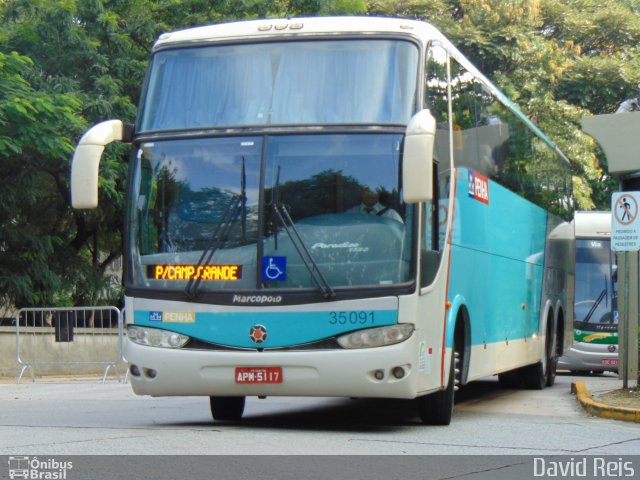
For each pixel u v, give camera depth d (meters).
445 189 11.53
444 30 39.97
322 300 10.11
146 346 10.45
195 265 10.40
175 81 10.95
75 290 27.81
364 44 10.69
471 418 12.76
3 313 27.22
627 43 45.91
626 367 15.20
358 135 10.41
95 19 26.39
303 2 28.39
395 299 10.09
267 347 10.16
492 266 14.14
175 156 10.70
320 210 10.31
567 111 39.59
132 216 10.73
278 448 8.89
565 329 21.39
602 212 29.12
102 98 24.95
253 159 10.50
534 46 40.03
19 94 22.05
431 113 10.95
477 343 13.09
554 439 10.12
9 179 24.58
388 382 10.06
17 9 25.17
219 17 27.69
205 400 15.23
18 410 13.24
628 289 15.32
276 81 10.70
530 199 17.36
